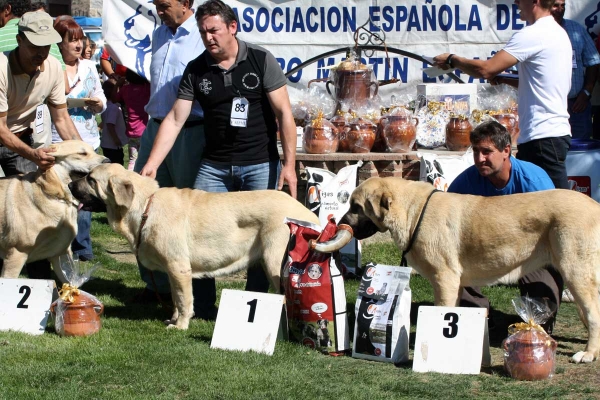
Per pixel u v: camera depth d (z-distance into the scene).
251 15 9.29
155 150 5.53
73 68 7.57
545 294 5.10
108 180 5.14
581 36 8.00
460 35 9.10
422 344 4.46
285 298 4.93
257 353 4.65
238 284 6.69
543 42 5.63
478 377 4.32
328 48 9.29
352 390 4.05
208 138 5.60
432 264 4.72
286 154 5.53
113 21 9.12
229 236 5.17
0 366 4.34
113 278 6.97
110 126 10.02
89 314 5.06
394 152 7.41
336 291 4.77
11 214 5.54
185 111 5.55
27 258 5.76
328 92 8.20
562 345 4.97
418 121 7.87
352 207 4.96
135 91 10.07
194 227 5.15
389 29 9.20
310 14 9.25
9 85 5.66
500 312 5.86
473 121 7.55
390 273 4.71
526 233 4.57
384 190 4.82
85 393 3.95
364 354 4.66
